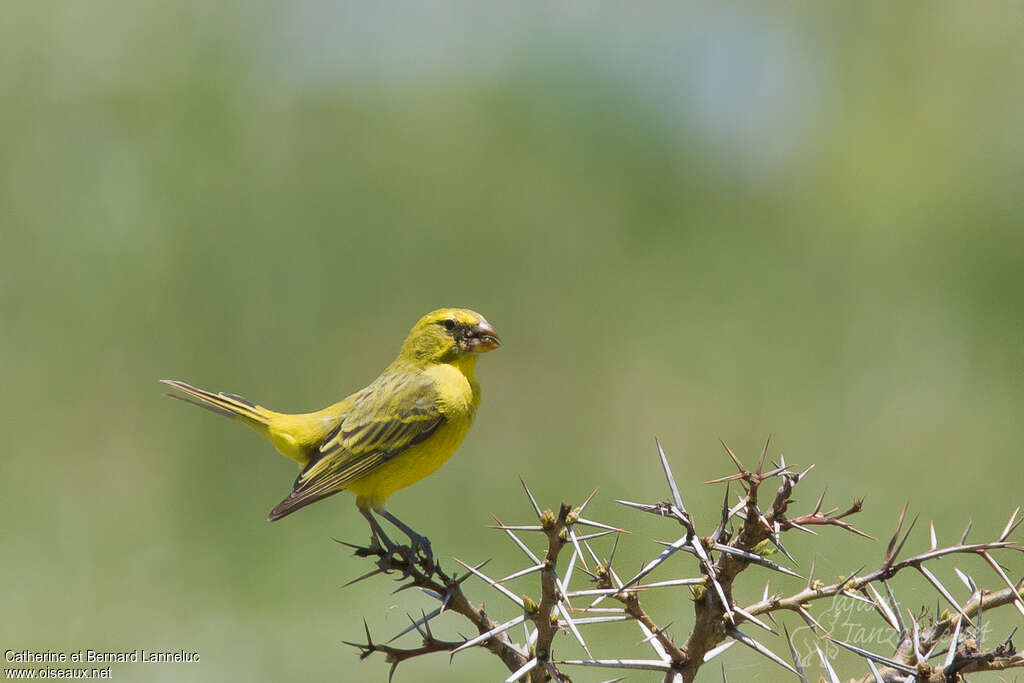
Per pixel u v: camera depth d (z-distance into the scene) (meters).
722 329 14.59
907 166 16.11
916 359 14.08
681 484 12.65
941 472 12.46
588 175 15.70
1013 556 10.33
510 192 15.33
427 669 10.90
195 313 13.86
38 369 13.22
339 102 15.64
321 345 14.19
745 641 5.11
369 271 14.62
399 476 8.57
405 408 8.55
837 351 14.24
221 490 12.95
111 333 13.50
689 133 16.41
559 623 5.38
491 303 14.87
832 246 15.52
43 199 14.04
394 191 15.06
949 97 16.61
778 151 16.59
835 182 16.27
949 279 15.00
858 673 7.94
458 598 5.75
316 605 11.79
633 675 9.25
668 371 14.18
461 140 15.59
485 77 16.11
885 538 11.04
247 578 12.12
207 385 13.57
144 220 14.16
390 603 11.52
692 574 9.96
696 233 15.68
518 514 12.59
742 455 12.98
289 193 14.77
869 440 13.05
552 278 15.05
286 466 13.16
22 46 14.69
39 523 12.34
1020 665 4.98
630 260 15.33
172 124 14.87
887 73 16.95
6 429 12.83
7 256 13.68
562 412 14.04
